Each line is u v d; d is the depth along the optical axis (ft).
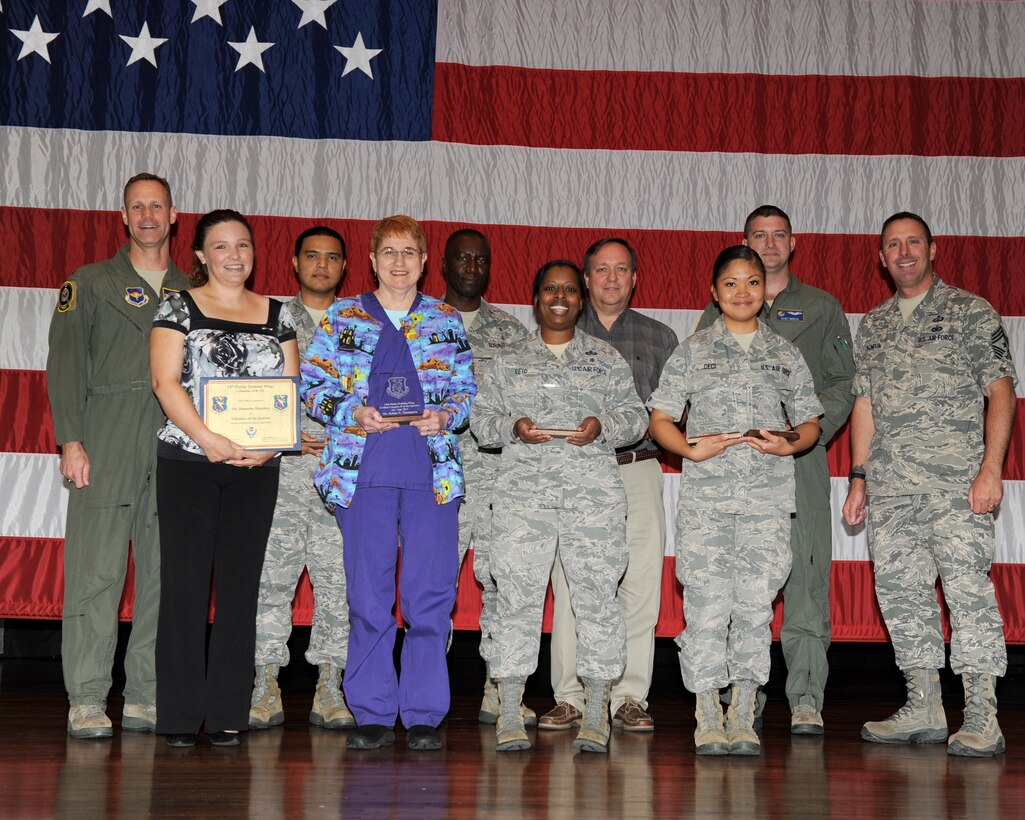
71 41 17.93
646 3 18.34
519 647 12.83
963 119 18.24
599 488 12.95
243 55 18.08
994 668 13.34
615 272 14.98
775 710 16.70
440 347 12.60
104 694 13.55
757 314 15.02
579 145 18.20
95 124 17.85
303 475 14.51
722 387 13.34
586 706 12.94
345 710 14.02
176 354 12.40
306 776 10.83
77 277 13.92
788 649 14.75
